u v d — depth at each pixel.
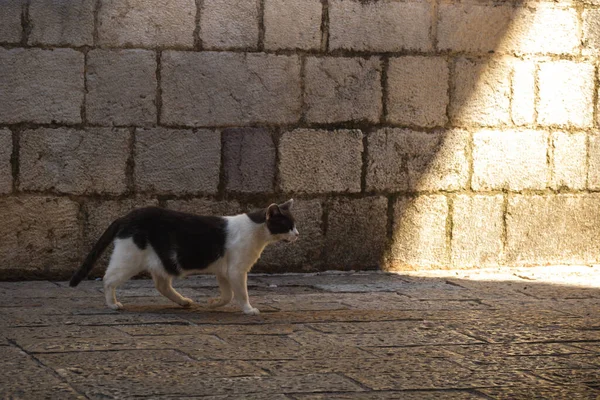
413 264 9.86
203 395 4.54
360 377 4.98
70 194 8.94
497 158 9.99
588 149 10.26
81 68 8.89
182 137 9.16
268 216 6.89
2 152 8.76
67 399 4.42
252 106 9.30
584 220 10.28
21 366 5.09
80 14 8.87
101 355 5.41
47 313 6.89
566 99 10.17
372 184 9.67
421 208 9.83
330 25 9.47
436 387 4.80
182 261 6.89
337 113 9.54
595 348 5.93
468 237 9.98
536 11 10.04
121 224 7.05
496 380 4.99
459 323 6.76
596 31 10.23
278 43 9.34
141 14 8.99
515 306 7.63
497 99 9.97
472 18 9.85
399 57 9.66
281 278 9.27
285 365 5.25
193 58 9.14
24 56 8.77
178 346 5.72
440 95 9.80
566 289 8.70
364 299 7.92
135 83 9.02
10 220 8.81
